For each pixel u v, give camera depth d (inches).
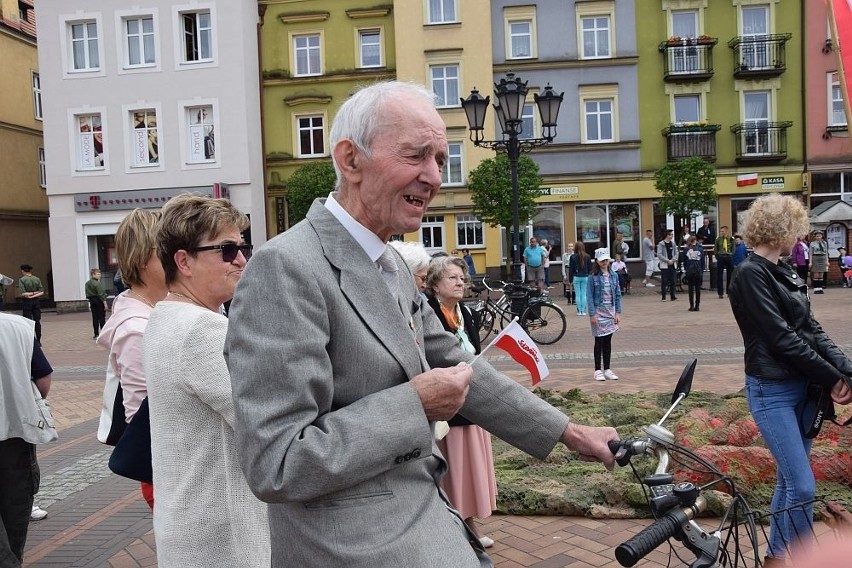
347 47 1096.2
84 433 297.3
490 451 161.9
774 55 1053.2
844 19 180.4
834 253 917.8
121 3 1034.1
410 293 73.9
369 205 65.0
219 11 1027.9
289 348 57.6
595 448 72.8
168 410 78.5
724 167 1074.1
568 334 547.2
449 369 63.1
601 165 1082.7
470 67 1068.5
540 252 848.9
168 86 1038.4
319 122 1106.1
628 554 60.1
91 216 1054.4
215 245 89.0
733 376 339.6
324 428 57.9
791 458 124.3
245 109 1034.7
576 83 1077.8
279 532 62.7
